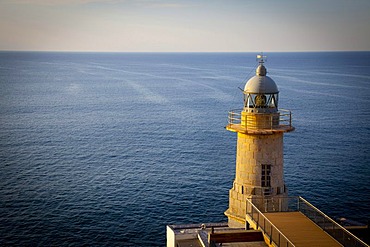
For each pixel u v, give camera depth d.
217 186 63.78
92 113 132.25
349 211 54.19
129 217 53.09
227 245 28.84
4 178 67.62
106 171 71.38
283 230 27.55
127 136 98.56
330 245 25.31
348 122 112.62
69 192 61.34
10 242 46.88
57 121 118.44
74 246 46.25
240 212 33.44
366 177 66.75
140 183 65.19
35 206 56.38
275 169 32.94
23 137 97.56
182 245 33.41
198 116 124.88
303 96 166.25
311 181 65.06
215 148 86.44
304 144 88.44
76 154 82.50
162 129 106.38
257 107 32.84
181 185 64.25
